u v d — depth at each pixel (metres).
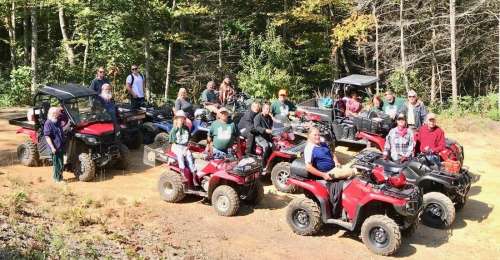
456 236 8.54
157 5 21.97
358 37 24.38
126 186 10.37
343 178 8.07
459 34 24.89
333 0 23.84
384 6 25.30
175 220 8.74
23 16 25.22
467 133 15.30
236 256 7.46
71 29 29.50
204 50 27.62
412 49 26.38
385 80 25.98
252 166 9.12
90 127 10.61
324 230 8.57
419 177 8.98
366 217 8.11
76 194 9.71
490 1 21.75
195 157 9.84
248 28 27.00
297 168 8.30
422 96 24.20
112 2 21.69
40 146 10.82
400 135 9.80
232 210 8.92
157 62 26.47
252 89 22.81
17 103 19.19
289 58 25.16
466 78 28.47
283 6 27.83
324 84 28.33
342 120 12.84
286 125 11.49
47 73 23.45
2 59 31.56
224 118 9.48
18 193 8.78
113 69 17.62
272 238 8.21
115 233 7.89
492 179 11.30
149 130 13.06
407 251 7.94
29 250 6.41
